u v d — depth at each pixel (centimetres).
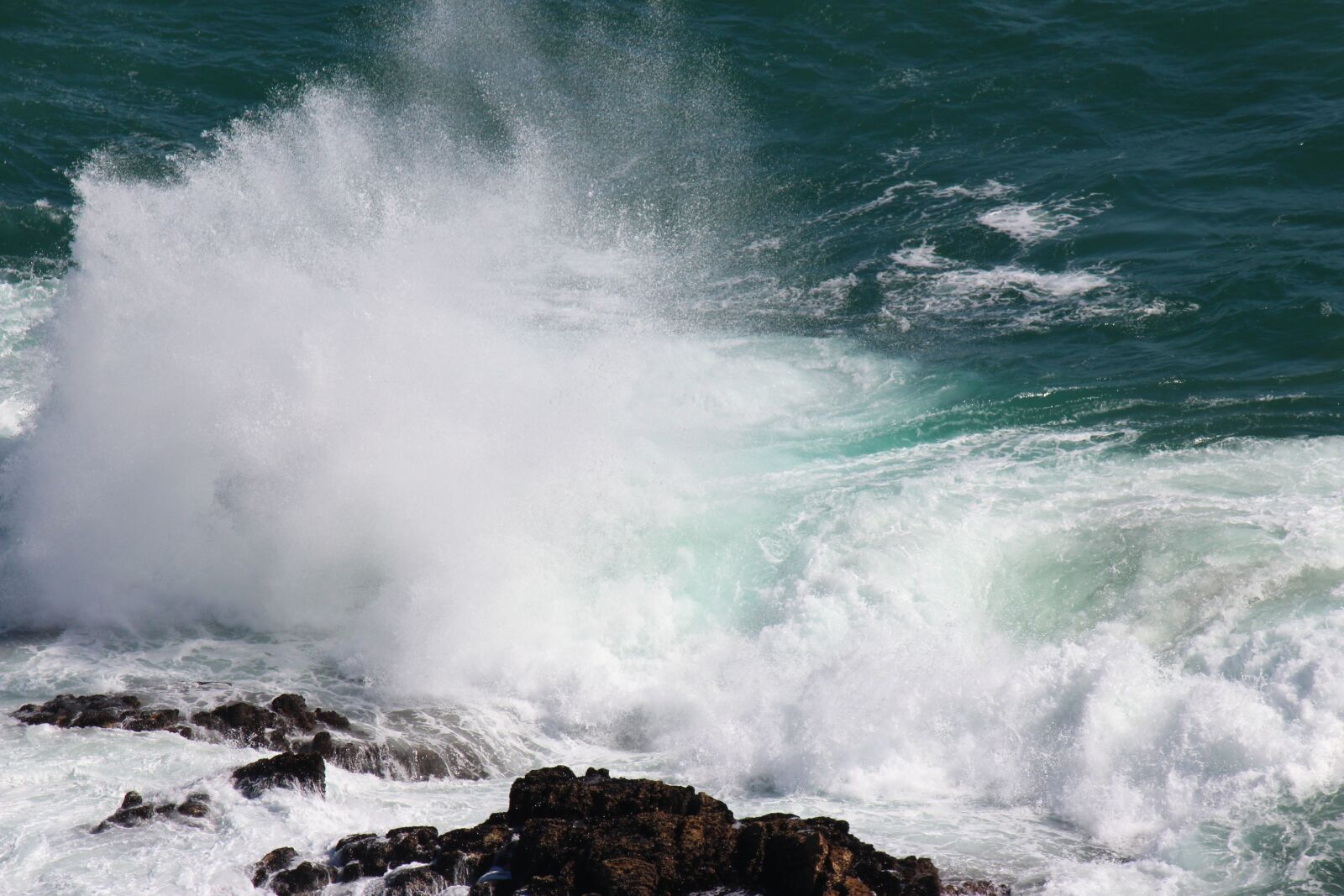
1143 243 8000
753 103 10162
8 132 9588
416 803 4222
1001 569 5231
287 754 4131
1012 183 8894
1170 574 5025
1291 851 3791
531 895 3469
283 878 3588
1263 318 7012
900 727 4522
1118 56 10225
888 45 10781
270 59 10812
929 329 7381
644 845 3609
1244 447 5894
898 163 9312
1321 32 10144
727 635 5156
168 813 3888
